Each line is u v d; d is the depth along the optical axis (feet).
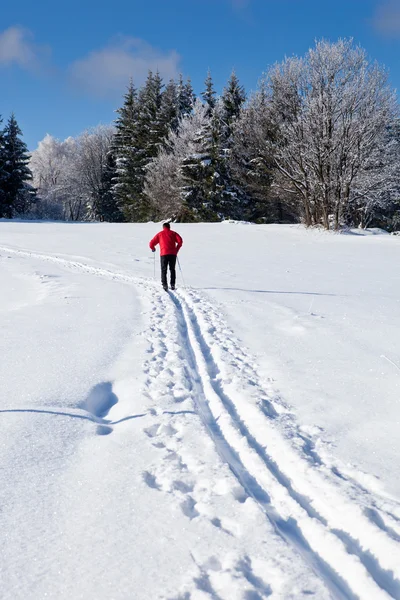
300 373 15.60
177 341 20.03
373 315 24.00
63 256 53.93
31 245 64.75
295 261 50.24
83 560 6.93
